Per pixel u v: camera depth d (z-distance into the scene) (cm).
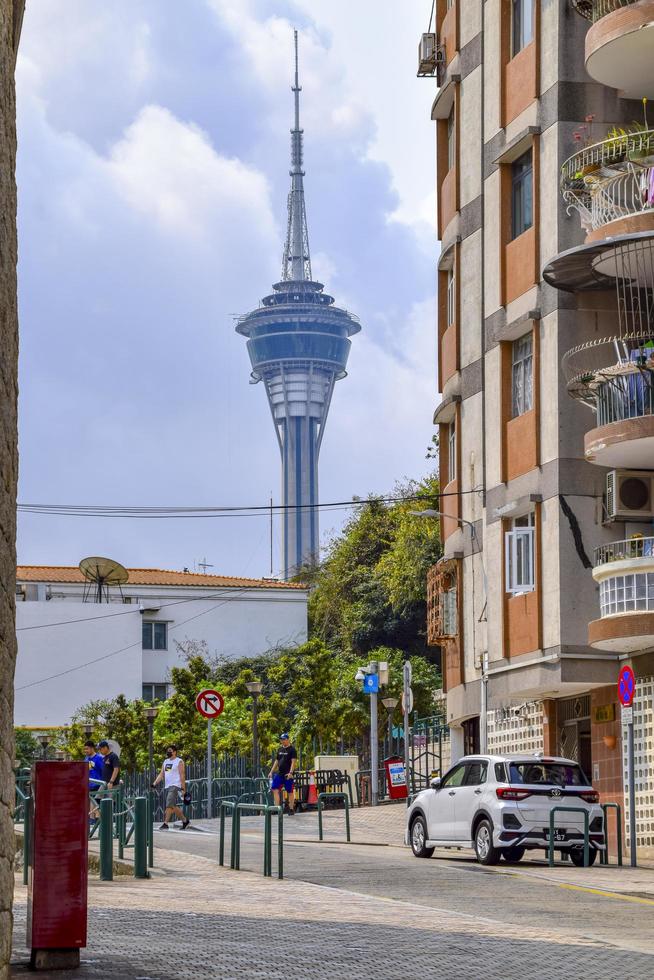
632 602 2900
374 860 2466
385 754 5181
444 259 3834
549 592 3167
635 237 2923
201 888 1883
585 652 3098
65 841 1102
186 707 5531
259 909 1608
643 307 3198
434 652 7606
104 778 2892
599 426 3034
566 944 1352
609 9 3083
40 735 6788
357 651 7662
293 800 4203
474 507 3600
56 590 7956
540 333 3253
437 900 1802
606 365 3141
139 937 1312
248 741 5431
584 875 2184
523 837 2325
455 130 3744
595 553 3131
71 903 1099
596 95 3212
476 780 2442
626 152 3033
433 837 2531
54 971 1080
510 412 3419
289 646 8119
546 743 3362
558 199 3189
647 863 2533
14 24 943
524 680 3250
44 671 7531
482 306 3569
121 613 7669
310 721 5572
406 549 7125
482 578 3538
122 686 7612
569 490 3145
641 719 2975
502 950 1299
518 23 3447
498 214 3472
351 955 1244
